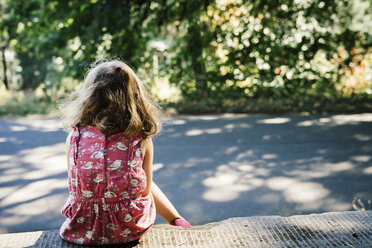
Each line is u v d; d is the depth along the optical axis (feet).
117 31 30.50
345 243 6.57
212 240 6.78
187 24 31.09
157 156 17.72
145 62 32.22
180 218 7.79
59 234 6.95
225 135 21.50
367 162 16.67
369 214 7.70
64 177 15.25
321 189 13.82
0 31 32.91
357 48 31.45
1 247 6.49
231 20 31.48
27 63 43.29
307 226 7.23
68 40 31.30
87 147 6.29
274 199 13.03
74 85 34.50
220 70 31.91
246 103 29.78
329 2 30.89
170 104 29.78
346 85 31.76
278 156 17.66
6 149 19.01
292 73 31.78
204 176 15.23
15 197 13.34
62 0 30.01
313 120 25.04
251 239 6.78
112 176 6.19
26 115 27.58
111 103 6.29
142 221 6.59
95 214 6.32
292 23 31.40
